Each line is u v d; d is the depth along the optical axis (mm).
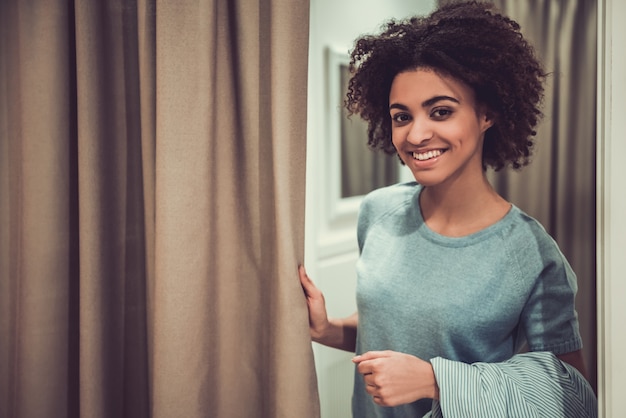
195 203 882
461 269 870
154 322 896
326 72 1664
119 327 1028
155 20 909
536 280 847
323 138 1669
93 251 961
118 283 1020
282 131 829
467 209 896
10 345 1058
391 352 814
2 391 1065
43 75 960
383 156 1896
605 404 783
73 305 1039
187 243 880
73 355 1050
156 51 880
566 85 1359
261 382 944
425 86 817
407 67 846
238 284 942
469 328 849
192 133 873
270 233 906
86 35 928
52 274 991
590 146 1362
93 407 978
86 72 933
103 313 986
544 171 1407
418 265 913
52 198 979
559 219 1410
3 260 1045
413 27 898
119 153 999
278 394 867
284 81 827
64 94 979
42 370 996
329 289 1709
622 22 733
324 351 1729
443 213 921
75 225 1029
